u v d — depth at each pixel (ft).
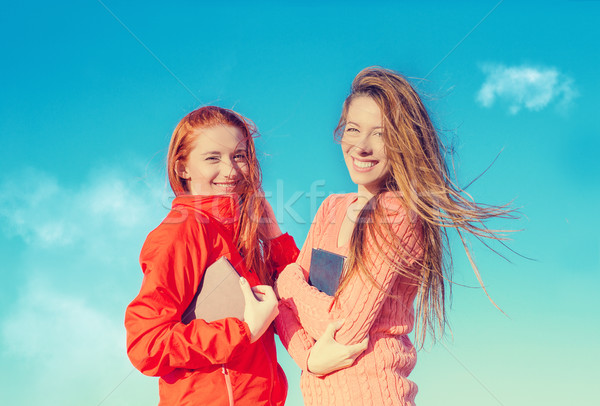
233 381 4.93
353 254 4.82
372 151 5.07
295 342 5.08
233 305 4.92
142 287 4.86
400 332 4.96
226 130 5.53
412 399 4.91
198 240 5.08
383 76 5.20
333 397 4.77
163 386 4.98
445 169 5.34
